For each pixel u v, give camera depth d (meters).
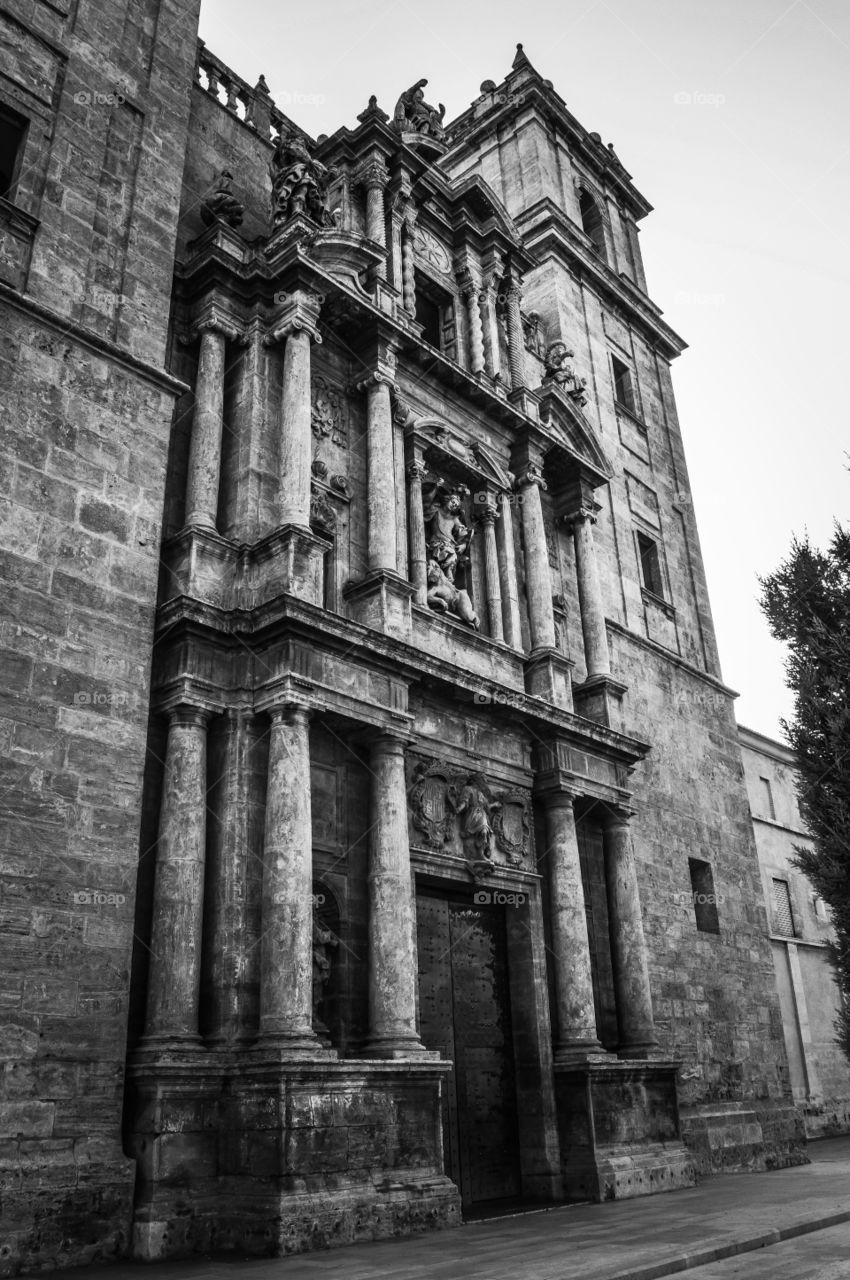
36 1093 11.65
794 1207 14.27
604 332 31.67
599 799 20.92
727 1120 22.80
